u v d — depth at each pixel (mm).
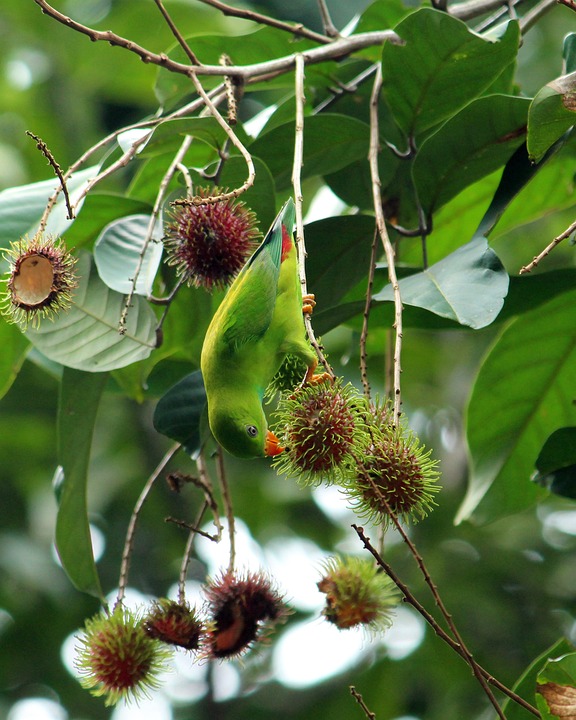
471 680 9453
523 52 10344
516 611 10086
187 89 6254
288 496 10453
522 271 3824
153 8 10000
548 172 6383
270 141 5457
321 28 10422
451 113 5453
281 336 4359
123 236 5352
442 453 10898
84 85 11711
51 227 4973
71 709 10078
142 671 4469
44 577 9820
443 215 6676
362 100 6289
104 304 5074
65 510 5449
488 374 5969
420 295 4359
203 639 4504
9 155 10602
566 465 5137
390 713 9602
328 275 5402
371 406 4031
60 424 5469
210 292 4703
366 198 6176
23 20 11094
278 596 4625
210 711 9844
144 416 10617
